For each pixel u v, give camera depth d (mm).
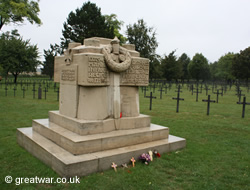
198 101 17500
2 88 26422
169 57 53031
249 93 26016
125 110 5957
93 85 5195
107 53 5316
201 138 7230
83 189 3818
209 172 4652
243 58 47000
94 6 29484
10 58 36344
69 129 5453
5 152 5539
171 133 7754
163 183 4152
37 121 6359
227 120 10328
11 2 24219
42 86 31438
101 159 4492
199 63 61594
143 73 6133
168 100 17828
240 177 4453
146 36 40688
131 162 4965
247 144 6645
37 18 27469
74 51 5629
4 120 9078
